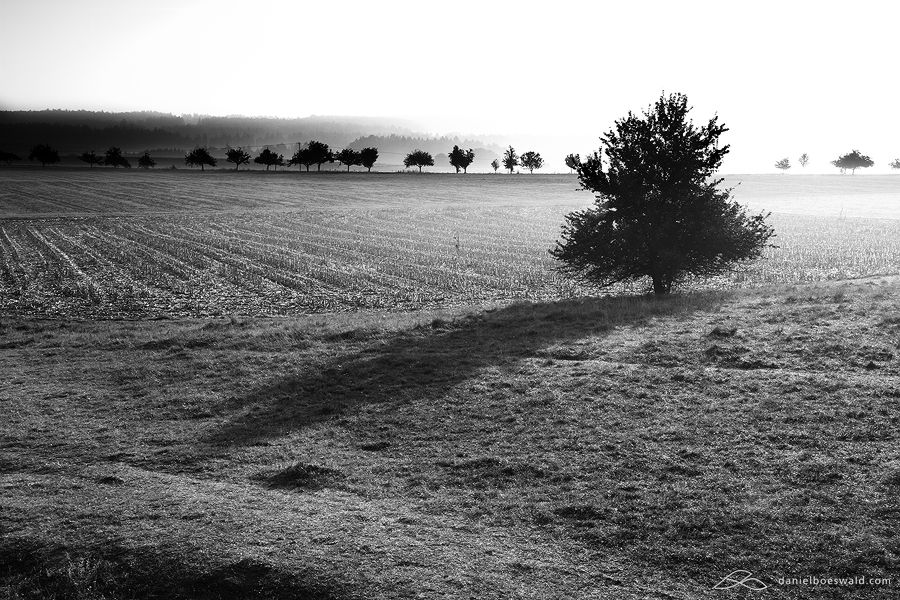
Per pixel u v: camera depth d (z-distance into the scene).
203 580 8.78
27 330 28.72
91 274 47.25
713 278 40.94
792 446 11.66
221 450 13.55
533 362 17.95
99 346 23.80
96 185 146.38
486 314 25.86
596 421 13.54
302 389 17.28
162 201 116.25
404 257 54.75
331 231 75.25
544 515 10.03
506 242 65.19
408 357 19.28
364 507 10.59
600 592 8.14
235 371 19.28
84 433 14.89
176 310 35.34
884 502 9.62
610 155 30.44
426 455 12.67
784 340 17.70
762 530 9.20
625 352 18.08
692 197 29.23
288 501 10.92
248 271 48.03
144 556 9.30
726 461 11.33
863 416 12.53
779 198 124.94
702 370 15.94
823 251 53.38
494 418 14.23
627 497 10.41
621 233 29.91
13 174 177.25
